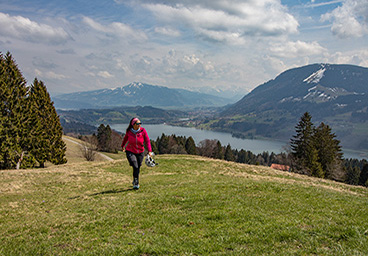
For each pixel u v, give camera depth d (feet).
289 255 18.08
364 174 294.05
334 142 208.13
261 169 103.30
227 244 20.27
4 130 137.28
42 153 174.91
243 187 44.11
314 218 27.07
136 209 31.50
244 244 20.34
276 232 22.21
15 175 76.64
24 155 157.79
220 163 110.32
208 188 43.70
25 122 148.87
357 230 22.39
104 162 112.37
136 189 45.06
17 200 43.93
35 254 19.76
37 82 180.86
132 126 40.45
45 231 25.77
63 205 38.40
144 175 76.02
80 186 56.49
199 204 32.78
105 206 34.22
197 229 24.02
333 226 23.66
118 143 400.26
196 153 399.65
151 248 19.62
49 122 181.57
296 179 84.74
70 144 327.26
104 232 24.21
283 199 35.91
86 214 31.17
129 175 80.33
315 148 202.59
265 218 26.63
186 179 60.23
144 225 25.49
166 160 111.24
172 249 19.43
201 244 20.31
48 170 90.94
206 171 89.66
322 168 204.54
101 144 380.58
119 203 34.94
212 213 28.58
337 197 41.50
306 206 32.65
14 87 143.43
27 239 23.41
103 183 59.82
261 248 19.34
